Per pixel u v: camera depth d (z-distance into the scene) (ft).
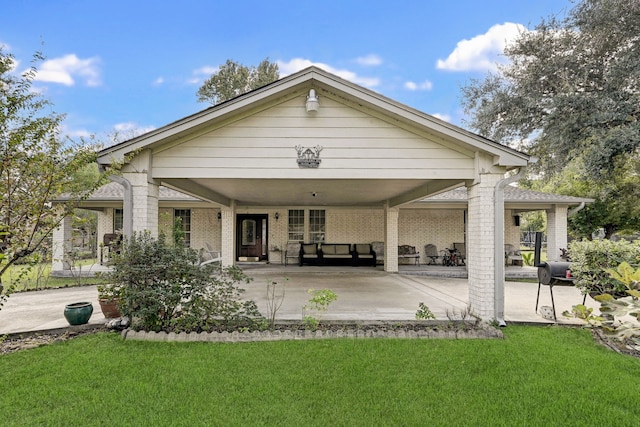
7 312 21.40
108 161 17.88
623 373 12.78
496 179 19.11
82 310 17.72
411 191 31.12
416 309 21.57
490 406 10.52
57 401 10.66
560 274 20.08
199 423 9.57
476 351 14.73
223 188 29.43
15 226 15.83
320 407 10.40
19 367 13.01
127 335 16.25
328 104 19.39
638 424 9.69
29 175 16.11
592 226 56.34
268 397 10.92
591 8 37.42
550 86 42.06
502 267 18.92
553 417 10.00
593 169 37.06
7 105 15.87
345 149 19.35
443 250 48.75
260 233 49.55
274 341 15.81
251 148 19.25
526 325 19.04
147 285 16.75
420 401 10.78
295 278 35.78
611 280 17.74
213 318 17.56
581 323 18.89
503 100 44.14
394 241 40.04
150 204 19.03
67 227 37.09
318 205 46.57
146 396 10.96
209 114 18.20
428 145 19.45
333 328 17.52
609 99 36.94
